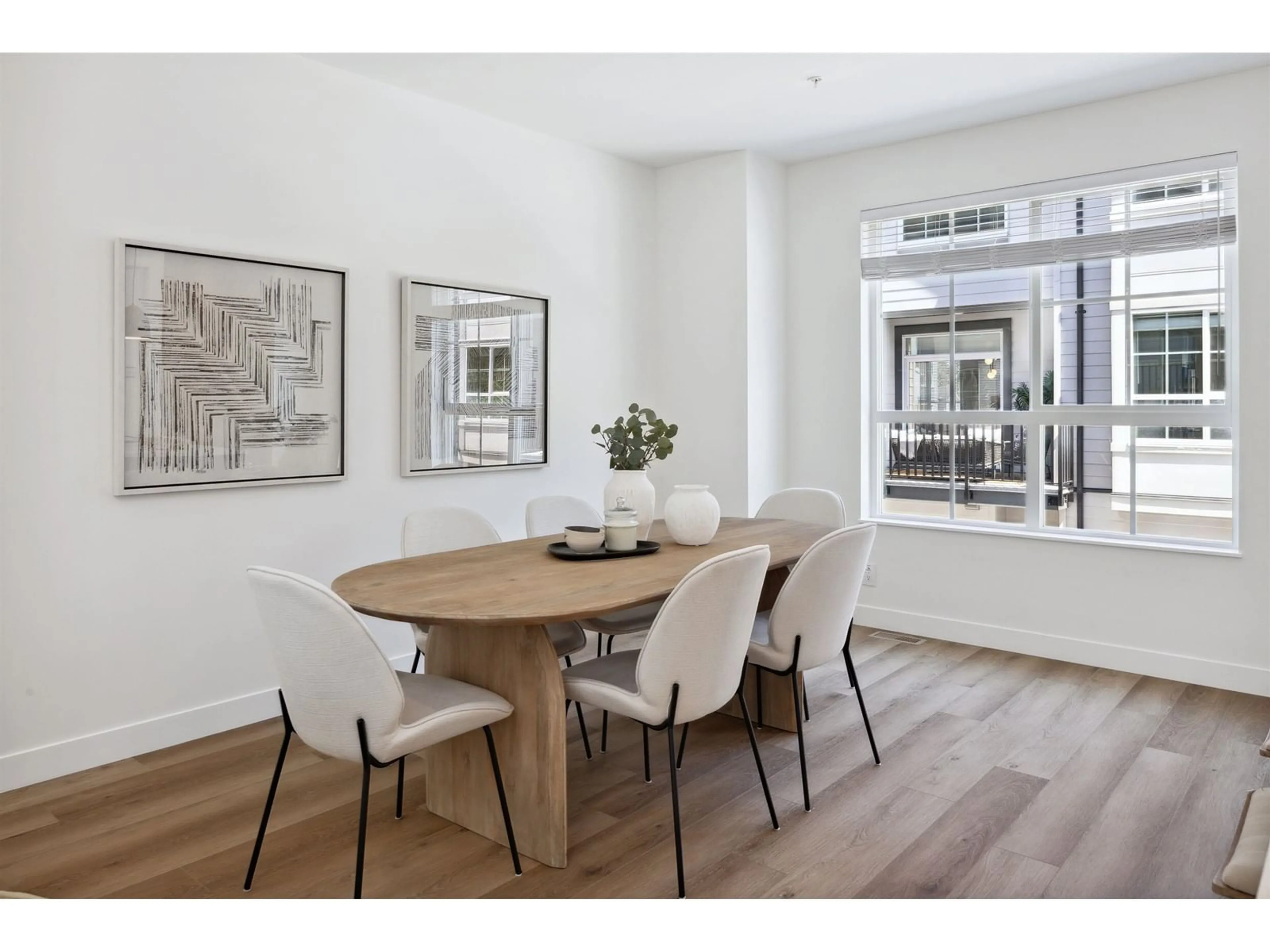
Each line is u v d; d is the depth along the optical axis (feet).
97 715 9.32
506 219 13.37
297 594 5.97
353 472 11.49
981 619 13.94
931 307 14.67
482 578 7.85
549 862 7.24
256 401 10.43
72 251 8.94
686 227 15.62
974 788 8.71
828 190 15.33
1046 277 13.51
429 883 6.96
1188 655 12.05
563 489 14.43
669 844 7.63
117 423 9.23
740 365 15.02
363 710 6.21
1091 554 12.85
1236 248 11.77
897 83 11.85
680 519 9.45
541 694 7.22
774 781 8.93
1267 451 11.37
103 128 9.12
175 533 9.84
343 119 11.27
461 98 12.33
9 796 8.59
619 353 15.38
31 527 8.79
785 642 8.17
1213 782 8.79
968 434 14.37
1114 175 12.45
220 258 10.02
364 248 11.54
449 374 12.55
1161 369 12.55
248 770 9.25
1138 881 6.93
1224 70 11.40
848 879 7.00
